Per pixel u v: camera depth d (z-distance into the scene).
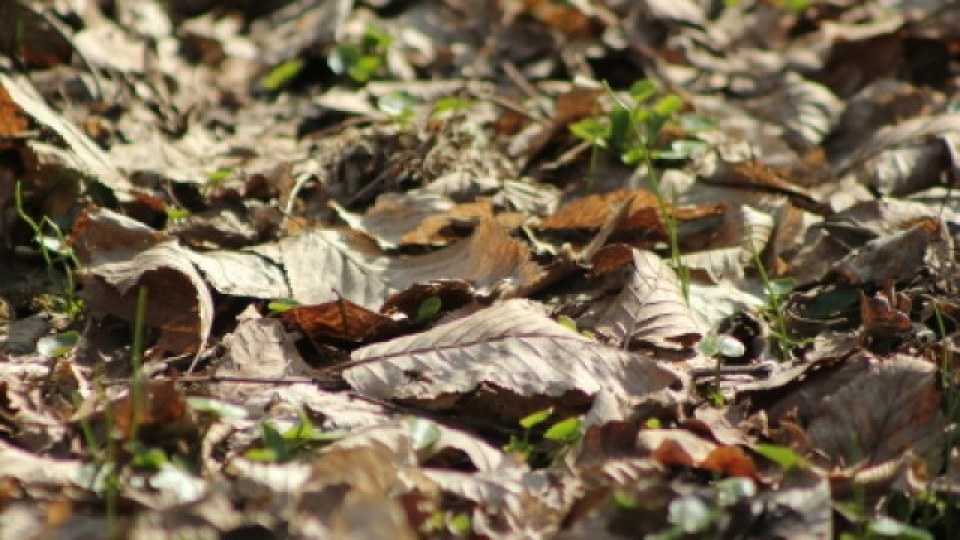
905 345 6.54
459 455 5.62
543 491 5.33
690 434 5.71
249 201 8.22
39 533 4.75
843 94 11.35
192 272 6.73
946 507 5.28
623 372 6.05
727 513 5.09
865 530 5.12
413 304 6.96
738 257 7.62
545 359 6.04
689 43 11.80
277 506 4.99
